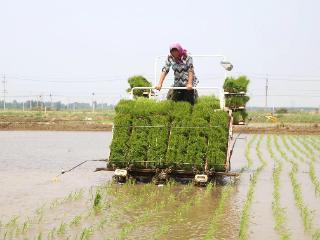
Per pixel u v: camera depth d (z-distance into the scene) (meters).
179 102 13.52
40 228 8.45
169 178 13.42
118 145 13.37
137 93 15.95
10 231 8.21
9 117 51.22
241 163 19.50
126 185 13.07
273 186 13.50
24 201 10.91
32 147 25.97
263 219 9.38
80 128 43.31
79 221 8.92
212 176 13.59
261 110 87.62
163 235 8.05
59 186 13.14
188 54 13.73
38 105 112.19
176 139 13.12
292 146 28.11
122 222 8.95
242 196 11.88
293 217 9.66
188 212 9.92
